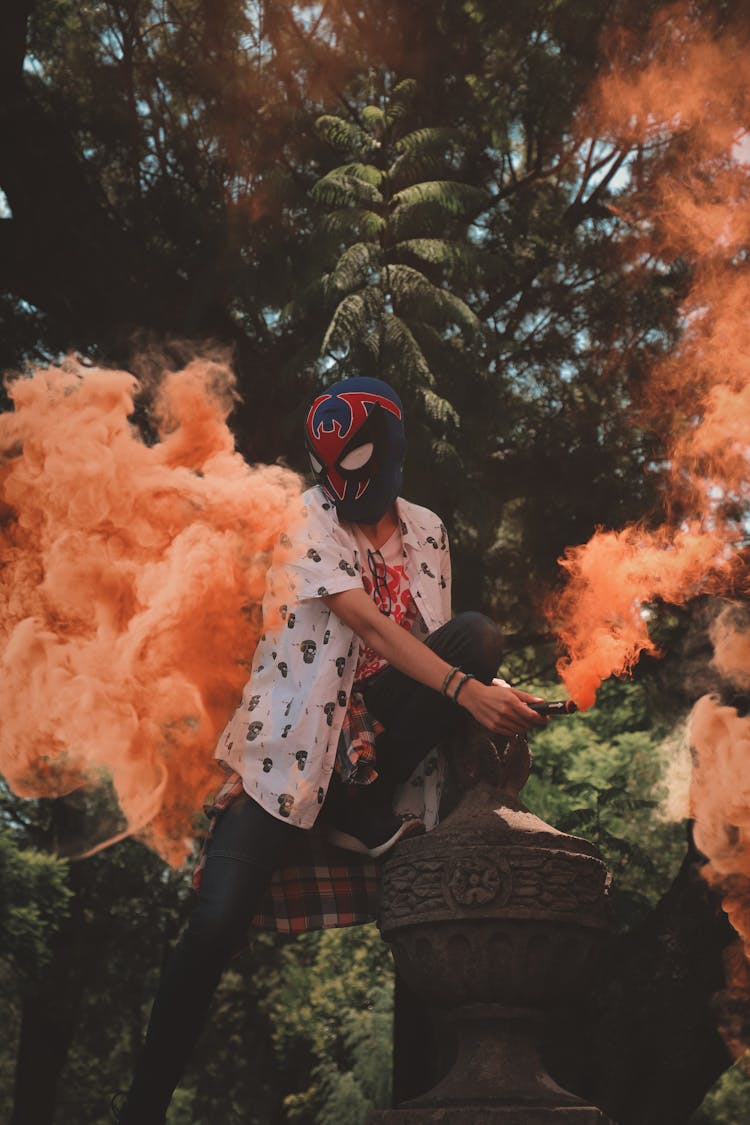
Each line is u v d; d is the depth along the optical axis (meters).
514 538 8.37
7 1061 19.92
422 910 2.29
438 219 7.23
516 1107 2.16
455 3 7.92
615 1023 5.58
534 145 8.77
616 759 10.06
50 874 11.45
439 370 7.04
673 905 5.79
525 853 2.29
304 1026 16.50
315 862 2.63
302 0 8.09
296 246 7.47
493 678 2.56
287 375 7.12
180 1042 2.41
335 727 2.47
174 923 13.97
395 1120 2.24
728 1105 14.91
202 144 7.99
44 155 7.96
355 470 2.60
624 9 7.77
